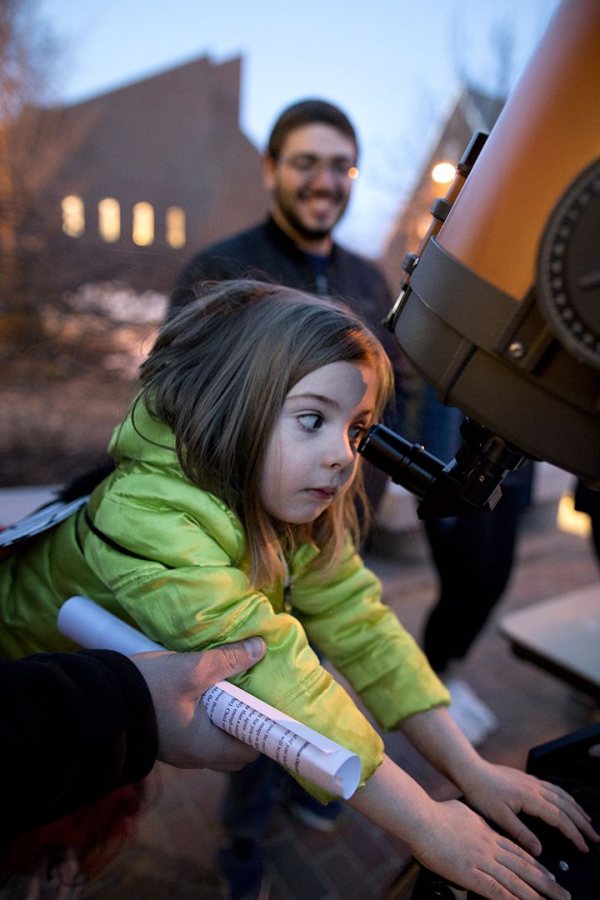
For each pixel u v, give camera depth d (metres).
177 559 0.71
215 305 0.87
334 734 0.66
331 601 0.94
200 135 10.07
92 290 4.30
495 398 0.46
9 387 4.16
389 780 0.66
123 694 0.59
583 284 0.36
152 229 10.01
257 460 0.75
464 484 0.59
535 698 2.33
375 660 0.89
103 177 9.64
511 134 0.45
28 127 4.74
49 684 0.55
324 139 1.50
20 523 0.87
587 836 0.64
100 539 0.76
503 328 0.43
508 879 0.57
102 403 4.20
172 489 0.75
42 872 0.86
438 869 0.60
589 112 0.40
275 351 0.74
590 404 0.42
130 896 1.33
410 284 0.56
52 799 0.54
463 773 0.75
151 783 1.11
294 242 1.57
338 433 0.75
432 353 0.50
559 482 3.88
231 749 0.67
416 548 3.21
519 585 3.21
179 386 0.79
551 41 0.44
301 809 1.72
